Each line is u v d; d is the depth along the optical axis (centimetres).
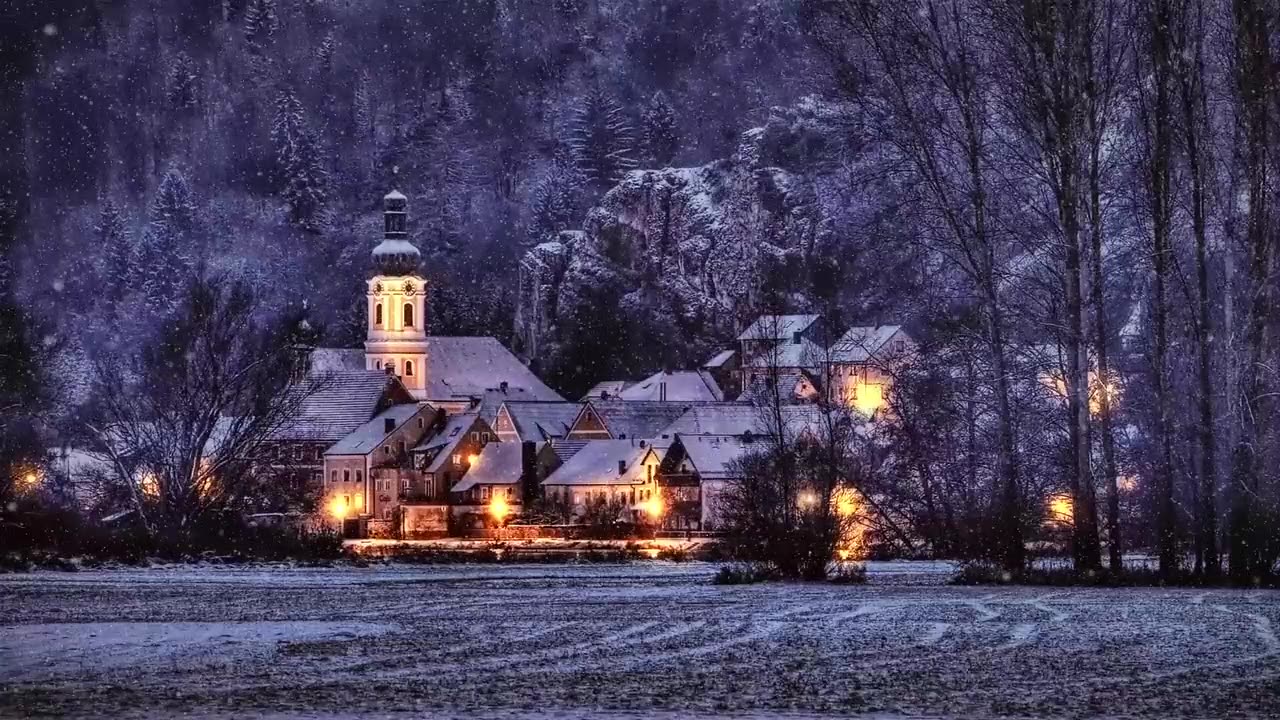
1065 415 15825
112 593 13738
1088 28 14325
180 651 8306
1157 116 14200
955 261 15762
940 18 15362
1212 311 15350
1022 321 16638
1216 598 12181
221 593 13738
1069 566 15800
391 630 9575
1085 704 6262
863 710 6128
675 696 6494
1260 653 7975
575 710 6103
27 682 6994
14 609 11612
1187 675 7119
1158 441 15362
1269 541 13938
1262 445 14112
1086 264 14675
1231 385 14125
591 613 10975
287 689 6712
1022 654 7988
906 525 19550
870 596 12725
